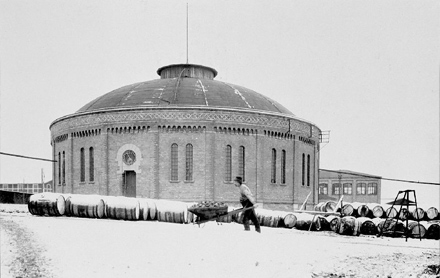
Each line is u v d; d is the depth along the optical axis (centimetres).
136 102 3838
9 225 1684
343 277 1434
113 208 2305
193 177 3575
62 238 1526
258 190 3709
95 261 1333
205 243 1612
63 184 4103
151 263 1371
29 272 1190
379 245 2081
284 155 3997
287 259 1551
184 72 4694
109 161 3691
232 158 3669
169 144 3603
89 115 3812
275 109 4200
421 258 1800
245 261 1472
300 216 2664
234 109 3666
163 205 2384
